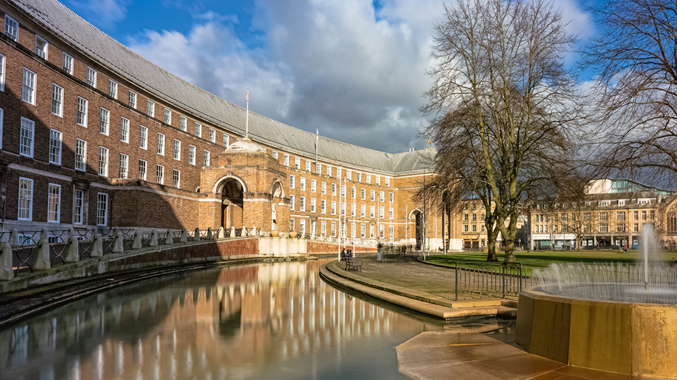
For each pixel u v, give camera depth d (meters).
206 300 17.17
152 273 26.67
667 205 27.03
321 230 84.56
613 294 10.51
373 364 8.65
